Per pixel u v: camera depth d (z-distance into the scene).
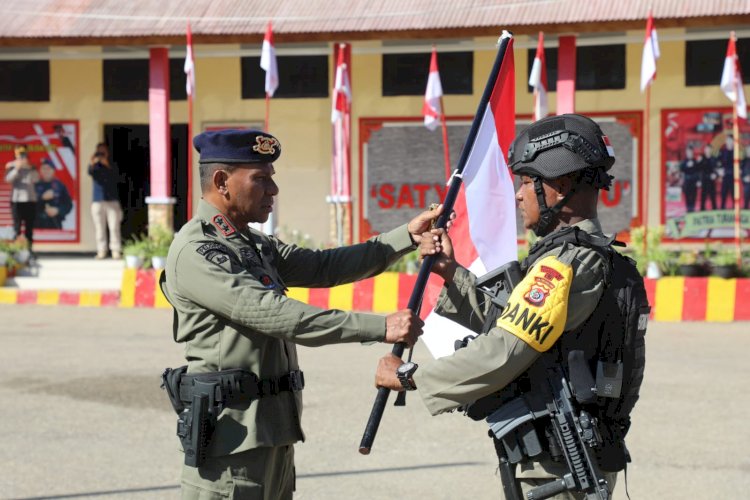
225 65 18.23
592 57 17.19
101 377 8.95
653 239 13.34
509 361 2.90
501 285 3.16
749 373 8.98
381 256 3.77
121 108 18.38
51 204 18.45
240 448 3.30
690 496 5.59
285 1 16.28
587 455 2.92
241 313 3.25
